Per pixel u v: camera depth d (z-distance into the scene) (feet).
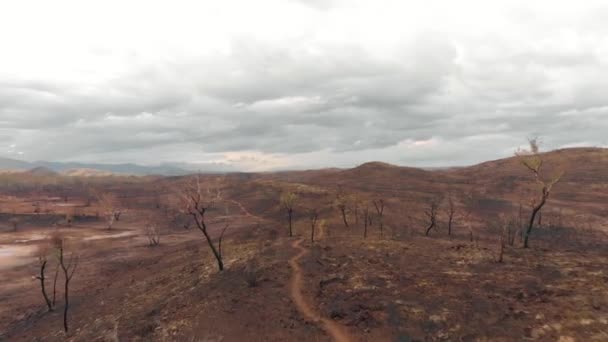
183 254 281.95
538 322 96.07
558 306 102.17
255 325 122.42
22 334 172.04
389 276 147.54
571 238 252.83
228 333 119.65
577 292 109.09
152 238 388.37
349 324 116.37
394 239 225.97
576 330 89.45
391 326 110.52
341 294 136.46
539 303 106.42
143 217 576.61
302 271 166.81
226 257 217.77
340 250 196.13
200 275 186.91
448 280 136.26
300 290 146.41
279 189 641.40
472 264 155.02
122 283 230.48
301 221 354.95
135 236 413.39
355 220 337.93
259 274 165.68
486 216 362.33
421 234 276.41
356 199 428.56
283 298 139.33
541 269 138.72
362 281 145.18
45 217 545.03
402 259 171.32
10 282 251.60
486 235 274.16
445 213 377.09
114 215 571.28
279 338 113.70
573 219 336.29
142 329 136.56
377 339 106.52
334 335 111.86
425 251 185.47
